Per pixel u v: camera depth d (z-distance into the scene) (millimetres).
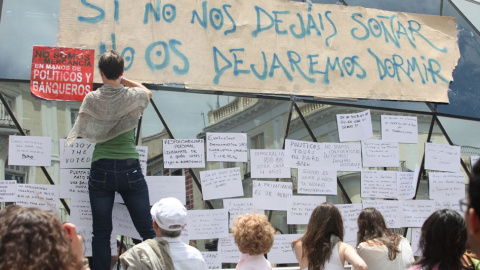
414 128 7039
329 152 6680
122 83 5527
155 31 6207
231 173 6289
